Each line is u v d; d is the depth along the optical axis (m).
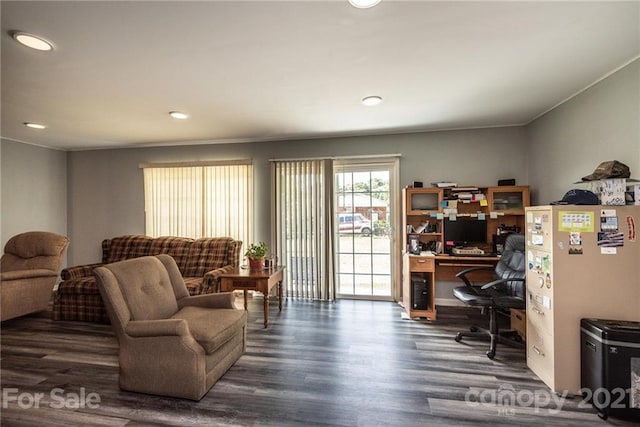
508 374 2.29
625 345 1.75
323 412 1.87
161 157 4.77
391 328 3.21
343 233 4.35
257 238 4.52
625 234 1.97
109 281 2.08
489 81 2.50
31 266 3.71
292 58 2.10
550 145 3.20
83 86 2.52
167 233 4.71
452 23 1.72
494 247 3.65
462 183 3.93
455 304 3.95
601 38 1.88
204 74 2.33
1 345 2.86
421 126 3.82
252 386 2.14
